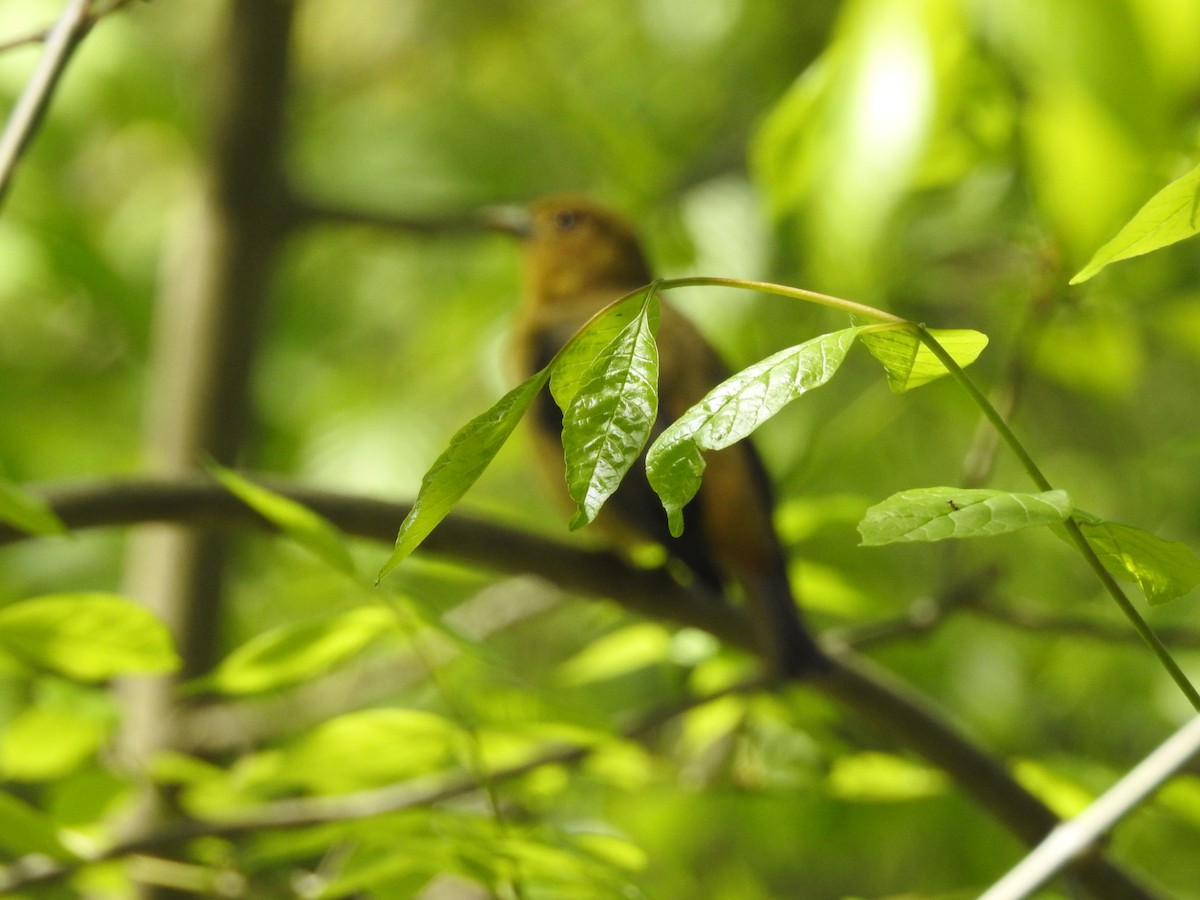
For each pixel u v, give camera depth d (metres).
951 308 9.55
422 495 2.97
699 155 12.36
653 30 12.84
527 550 7.53
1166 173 5.10
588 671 8.03
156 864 6.20
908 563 11.41
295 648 5.30
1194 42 4.43
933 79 5.14
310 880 6.35
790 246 10.55
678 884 9.19
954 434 12.27
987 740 9.90
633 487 8.62
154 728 10.10
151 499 6.57
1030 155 6.53
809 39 11.78
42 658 4.88
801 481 9.21
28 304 13.78
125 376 14.20
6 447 13.15
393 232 11.33
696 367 9.15
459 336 13.12
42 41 5.33
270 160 11.07
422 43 15.88
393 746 5.98
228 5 11.13
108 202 15.12
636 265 11.00
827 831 9.20
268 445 13.71
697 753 8.12
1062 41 4.47
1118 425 13.05
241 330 11.05
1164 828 9.46
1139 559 3.34
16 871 6.13
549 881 5.13
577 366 3.07
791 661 7.41
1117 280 8.11
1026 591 12.00
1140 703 10.73
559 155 14.39
